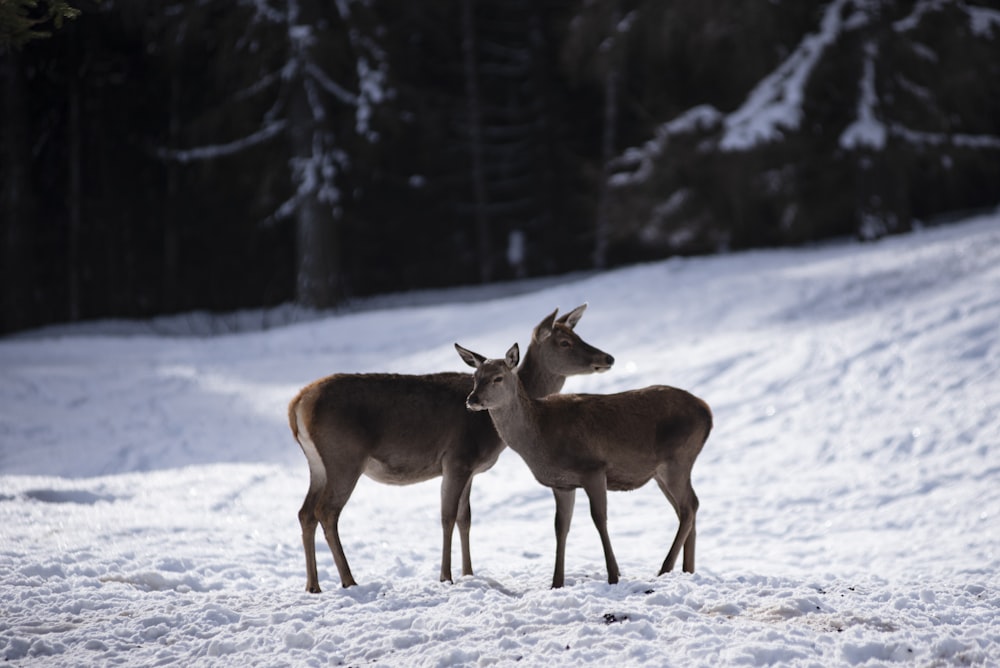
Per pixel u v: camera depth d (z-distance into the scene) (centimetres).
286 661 1622
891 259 6225
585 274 9412
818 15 7450
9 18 2409
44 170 10206
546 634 1692
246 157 8456
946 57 7106
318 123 8038
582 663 1545
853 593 2059
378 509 3541
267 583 2398
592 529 3222
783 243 8581
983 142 7400
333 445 2098
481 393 1970
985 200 9200
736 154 6794
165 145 10556
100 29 9656
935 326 4841
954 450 3697
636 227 7519
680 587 1953
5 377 6094
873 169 7094
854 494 3462
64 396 5697
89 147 10331
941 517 3164
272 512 3366
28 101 9481
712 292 6297
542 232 10831
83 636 1775
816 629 1736
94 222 10450
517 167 11062
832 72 7225
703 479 3772
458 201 10938
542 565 2520
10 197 8781
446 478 2188
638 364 5112
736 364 4919
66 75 9919
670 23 7369
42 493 3475
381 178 9856
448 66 10750
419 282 10975
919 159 7238
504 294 8881
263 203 8325
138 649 1731
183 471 4069
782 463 3847
